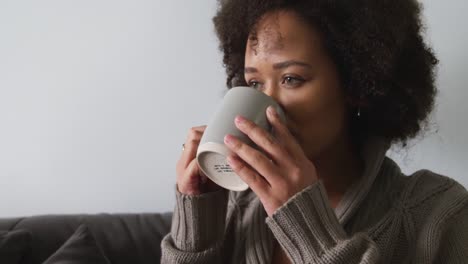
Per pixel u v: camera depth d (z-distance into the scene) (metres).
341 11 0.54
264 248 0.62
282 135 0.47
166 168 1.13
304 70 0.52
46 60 1.07
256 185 0.47
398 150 0.77
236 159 0.47
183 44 1.05
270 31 0.52
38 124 1.10
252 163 0.46
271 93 0.54
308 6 0.52
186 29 1.04
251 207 0.70
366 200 0.59
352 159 0.67
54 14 1.05
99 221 1.06
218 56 1.04
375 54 0.54
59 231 1.02
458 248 0.55
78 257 0.89
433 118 0.88
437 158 0.95
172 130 1.10
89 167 1.13
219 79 1.05
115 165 1.13
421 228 0.56
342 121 0.61
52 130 1.11
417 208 0.57
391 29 0.55
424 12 0.90
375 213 0.58
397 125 0.64
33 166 1.13
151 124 1.10
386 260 0.55
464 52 0.89
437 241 0.54
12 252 0.92
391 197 0.59
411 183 0.60
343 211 0.58
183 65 1.06
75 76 1.08
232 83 0.74
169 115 1.09
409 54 0.61
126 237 1.02
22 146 1.12
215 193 0.63
